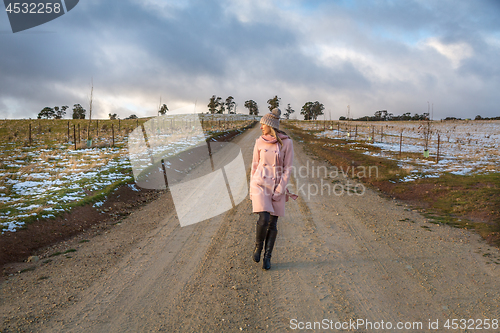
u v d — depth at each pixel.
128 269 3.80
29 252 4.39
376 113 117.12
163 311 2.77
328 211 6.70
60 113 92.62
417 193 8.52
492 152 19.84
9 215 5.44
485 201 6.96
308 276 3.51
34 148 17.56
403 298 2.98
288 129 44.16
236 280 3.42
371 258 4.04
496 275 3.46
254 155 3.75
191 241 4.83
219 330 2.44
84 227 5.66
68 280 3.48
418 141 30.14
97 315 2.71
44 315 2.70
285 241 4.75
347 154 18.36
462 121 73.12
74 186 8.12
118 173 10.36
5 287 3.29
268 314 2.70
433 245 4.54
